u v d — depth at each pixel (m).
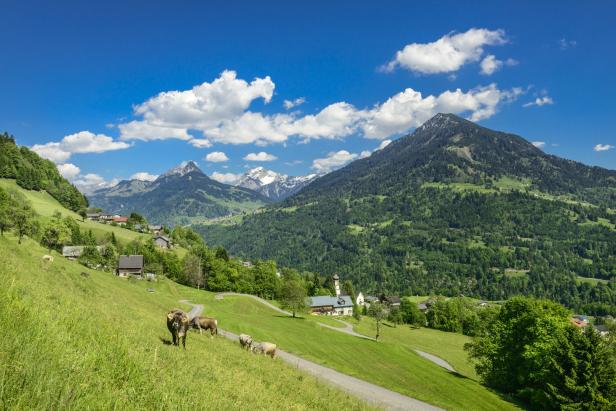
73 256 121.50
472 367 88.06
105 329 14.12
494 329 64.62
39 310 11.15
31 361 7.12
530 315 57.41
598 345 44.28
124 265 136.38
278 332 73.44
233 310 111.50
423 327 171.12
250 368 23.56
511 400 53.03
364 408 25.22
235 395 14.32
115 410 7.40
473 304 192.75
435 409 35.94
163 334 24.28
